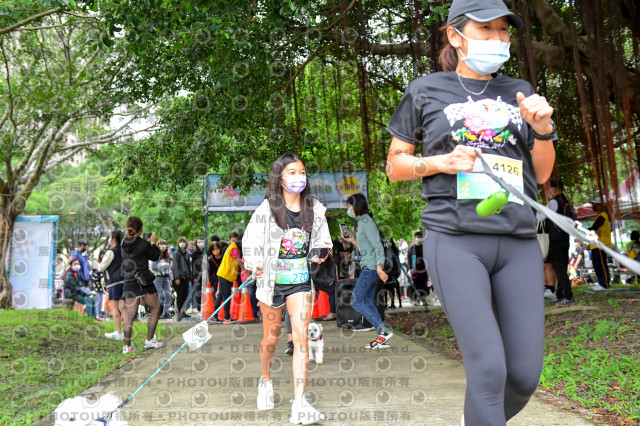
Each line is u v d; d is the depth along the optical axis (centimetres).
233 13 762
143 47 732
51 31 1560
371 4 870
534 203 156
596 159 721
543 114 183
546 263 871
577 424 305
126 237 707
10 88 1464
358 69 856
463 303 191
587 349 484
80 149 2006
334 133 1130
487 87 208
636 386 366
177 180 1259
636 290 888
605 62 658
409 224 2127
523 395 200
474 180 198
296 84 1031
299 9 685
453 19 206
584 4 661
